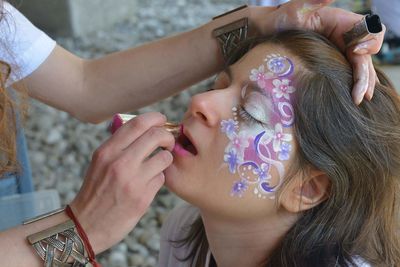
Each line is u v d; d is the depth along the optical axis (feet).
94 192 3.82
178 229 5.30
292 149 3.99
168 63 5.24
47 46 5.36
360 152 4.00
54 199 7.40
